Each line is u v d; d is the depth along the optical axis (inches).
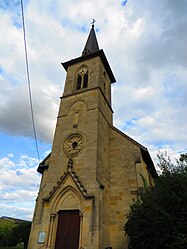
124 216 546.6
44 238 498.3
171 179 408.8
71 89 804.0
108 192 590.9
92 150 590.6
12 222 1824.6
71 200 532.4
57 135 687.1
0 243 1169.4
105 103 788.0
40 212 542.9
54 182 586.9
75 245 477.4
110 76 968.3
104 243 481.1
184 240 312.5
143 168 654.5
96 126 639.1
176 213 359.9
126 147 676.1
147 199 418.0
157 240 361.7
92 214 484.1
